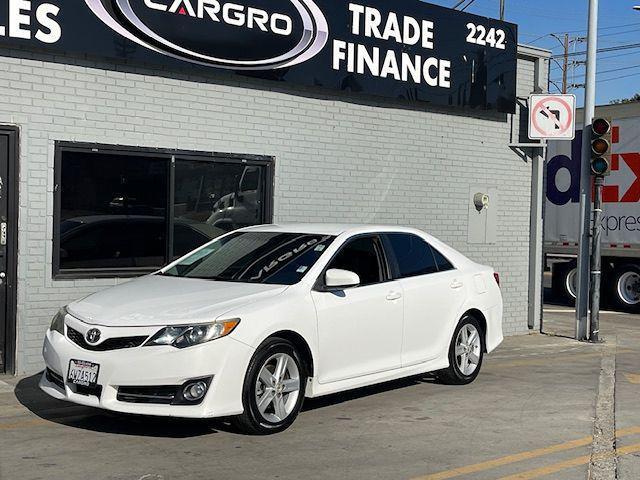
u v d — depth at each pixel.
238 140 10.44
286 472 5.80
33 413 7.32
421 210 12.54
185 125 9.95
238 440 6.55
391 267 8.08
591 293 13.06
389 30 11.81
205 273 7.68
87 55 9.12
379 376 7.72
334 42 11.19
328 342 7.14
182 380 6.10
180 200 10.02
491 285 9.37
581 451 6.55
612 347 12.56
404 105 12.22
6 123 8.62
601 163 12.80
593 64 13.03
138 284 7.37
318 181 11.30
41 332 8.95
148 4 9.42
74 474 5.62
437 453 6.39
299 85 11.00
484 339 9.25
